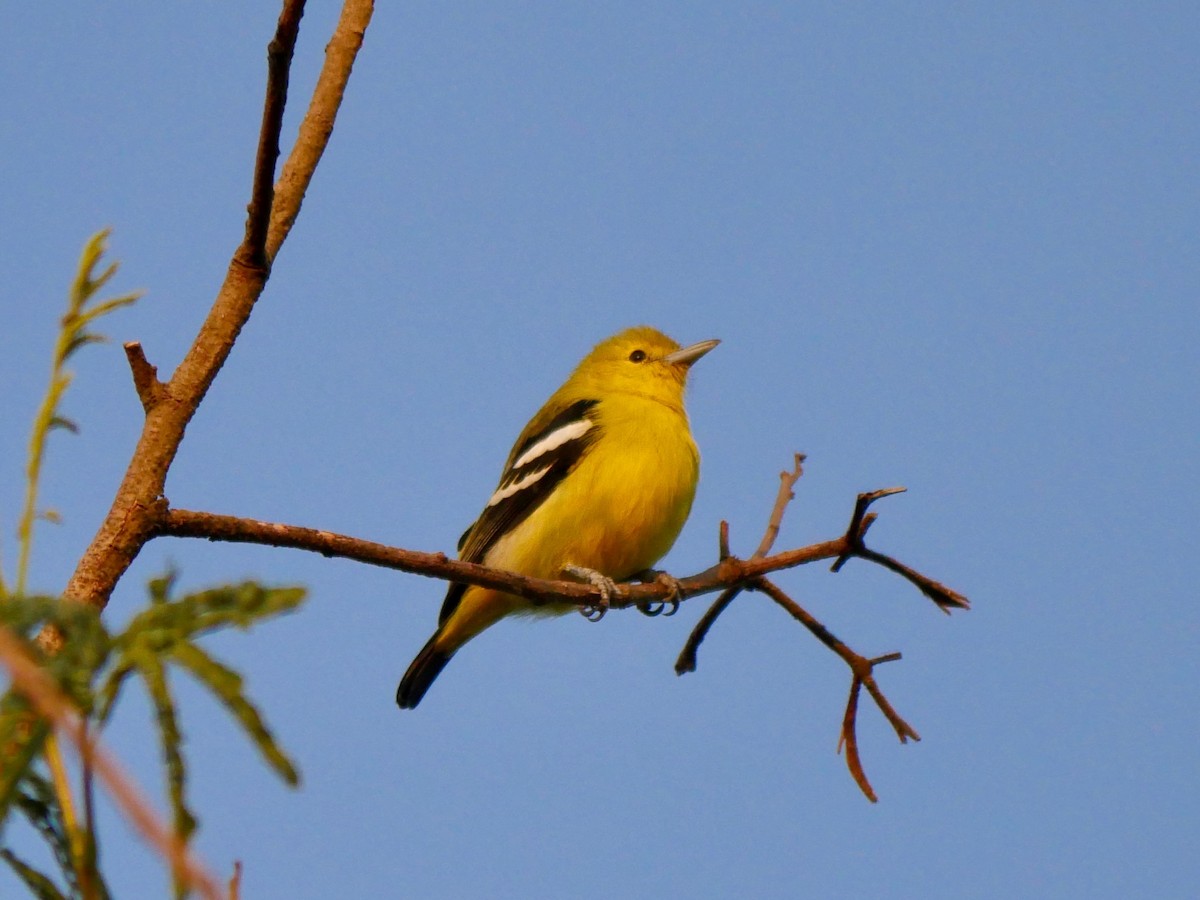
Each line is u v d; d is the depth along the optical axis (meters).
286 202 9.70
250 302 8.84
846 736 11.62
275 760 4.30
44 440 6.73
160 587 4.53
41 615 4.28
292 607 4.50
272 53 8.09
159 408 8.39
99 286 7.11
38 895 5.23
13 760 4.02
